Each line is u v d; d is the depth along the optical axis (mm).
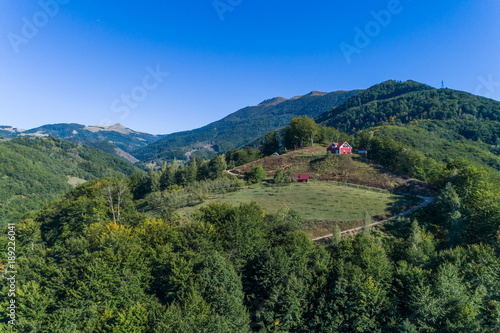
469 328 31359
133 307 35688
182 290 39594
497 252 44656
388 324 35750
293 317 38188
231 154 174875
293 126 152625
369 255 42875
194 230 52750
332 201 75188
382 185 90812
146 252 49812
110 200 88438
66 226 77312
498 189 68500
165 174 131375
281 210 62719
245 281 46844
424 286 37125
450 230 54469
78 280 41562
